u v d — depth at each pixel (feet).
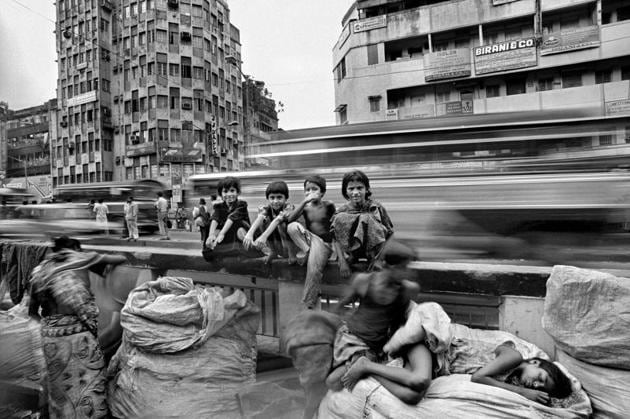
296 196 23.04
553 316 6.31
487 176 19.30
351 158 22.47
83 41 128.88
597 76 55.57
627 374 5.68
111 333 9.90
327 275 8.38
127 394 8.02
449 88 63.72
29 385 8.93
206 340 8.04
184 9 124.06
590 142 18.66
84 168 129.59
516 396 5.55
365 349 6.27
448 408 5.43
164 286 9.14
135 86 124.06
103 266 9.29
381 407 5.60
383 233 7.96
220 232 9.75
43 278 8.47
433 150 20.92
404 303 6.31
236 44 147.43
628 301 5.69
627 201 17.06
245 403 7.36
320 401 6.57
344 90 70.18
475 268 7.40
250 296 9.86
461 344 6.70
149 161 120.26
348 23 69.51
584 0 55.11
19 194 35.76
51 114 136.46
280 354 8.98
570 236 16.16
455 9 62.34
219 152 123.75
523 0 58.23
